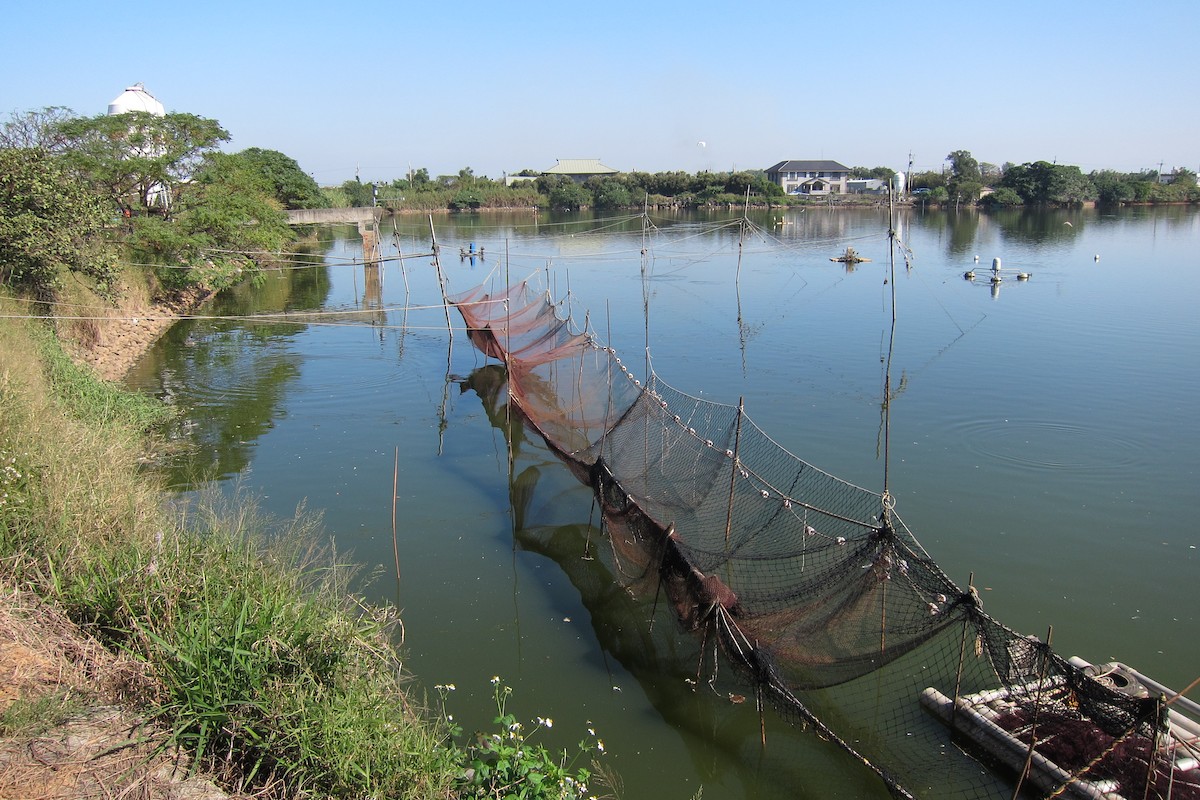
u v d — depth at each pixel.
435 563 12.60
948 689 9.26
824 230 68.19
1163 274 39.66
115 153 30.11
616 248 58.41
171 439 17.97
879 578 8.20
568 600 11.61
